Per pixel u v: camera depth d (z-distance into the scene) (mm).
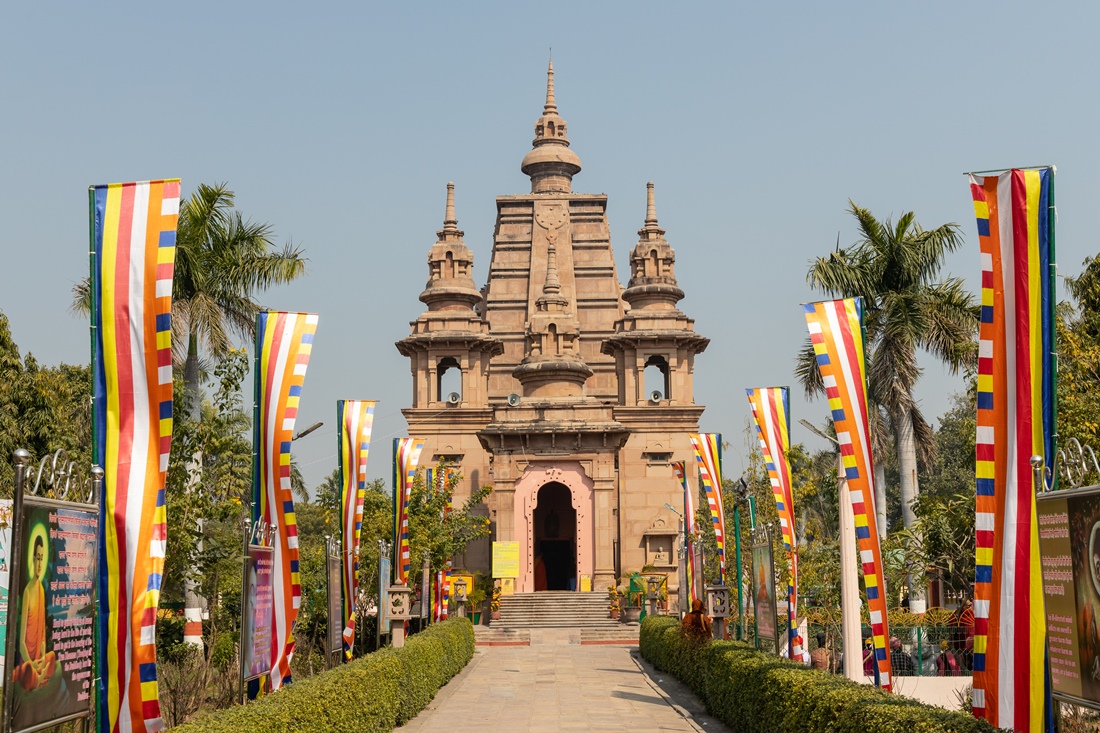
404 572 43438
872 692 20188
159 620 41125
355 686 25578
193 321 44906
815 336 24250
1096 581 14312
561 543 91750
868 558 23328
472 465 88688
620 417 86875
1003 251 17516
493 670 50375
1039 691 16516
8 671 13789
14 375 50438
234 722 18062
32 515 14516
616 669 50219
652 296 91000
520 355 101562
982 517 17172
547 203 104188
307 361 27125
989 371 17391
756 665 27094
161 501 17984
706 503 68125
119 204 18516
